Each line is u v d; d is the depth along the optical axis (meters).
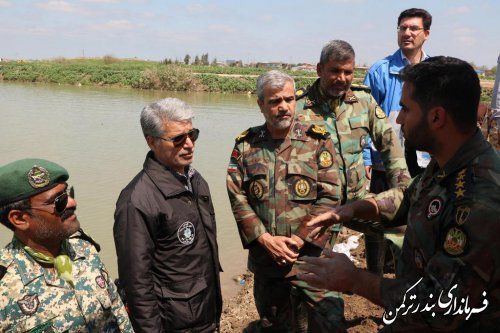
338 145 4.06
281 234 3.59
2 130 16.17
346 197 4.09
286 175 3.60
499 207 1.79
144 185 3.07
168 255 3.11
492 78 56.31
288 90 3.47
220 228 7.91
